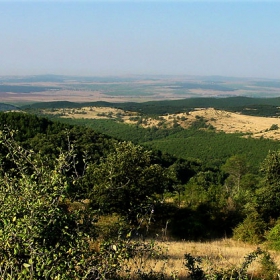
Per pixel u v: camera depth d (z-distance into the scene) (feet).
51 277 16.19
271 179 78.84
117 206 57.36
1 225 17.79
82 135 127.95
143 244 20.51
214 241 64.75
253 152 315.37
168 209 69.92
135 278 25.45
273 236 60.03
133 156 61.62
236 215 72.43
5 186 19.85
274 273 33.40
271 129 415.64
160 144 374.84
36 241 17.33
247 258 26.73
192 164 231.91
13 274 16.40
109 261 17.76
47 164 20.71
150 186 60.75
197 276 24.81
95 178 56.90
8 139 20.33
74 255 17.95
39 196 18.40
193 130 444.14
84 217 20.65
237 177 175.94
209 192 82.58
